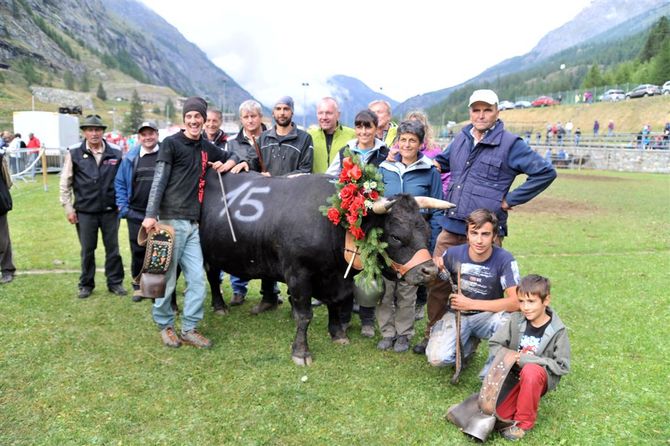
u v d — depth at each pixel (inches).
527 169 189.5
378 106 263.6
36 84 4963.1
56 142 967.6
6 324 215.8
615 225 494.3
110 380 171.8
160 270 188.5
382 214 175.3
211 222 208.2
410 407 159.2
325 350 201.6
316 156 251.9
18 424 145.9
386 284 200.8
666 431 146.2
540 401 162.1
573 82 5211.6
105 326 218.2
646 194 770.2
